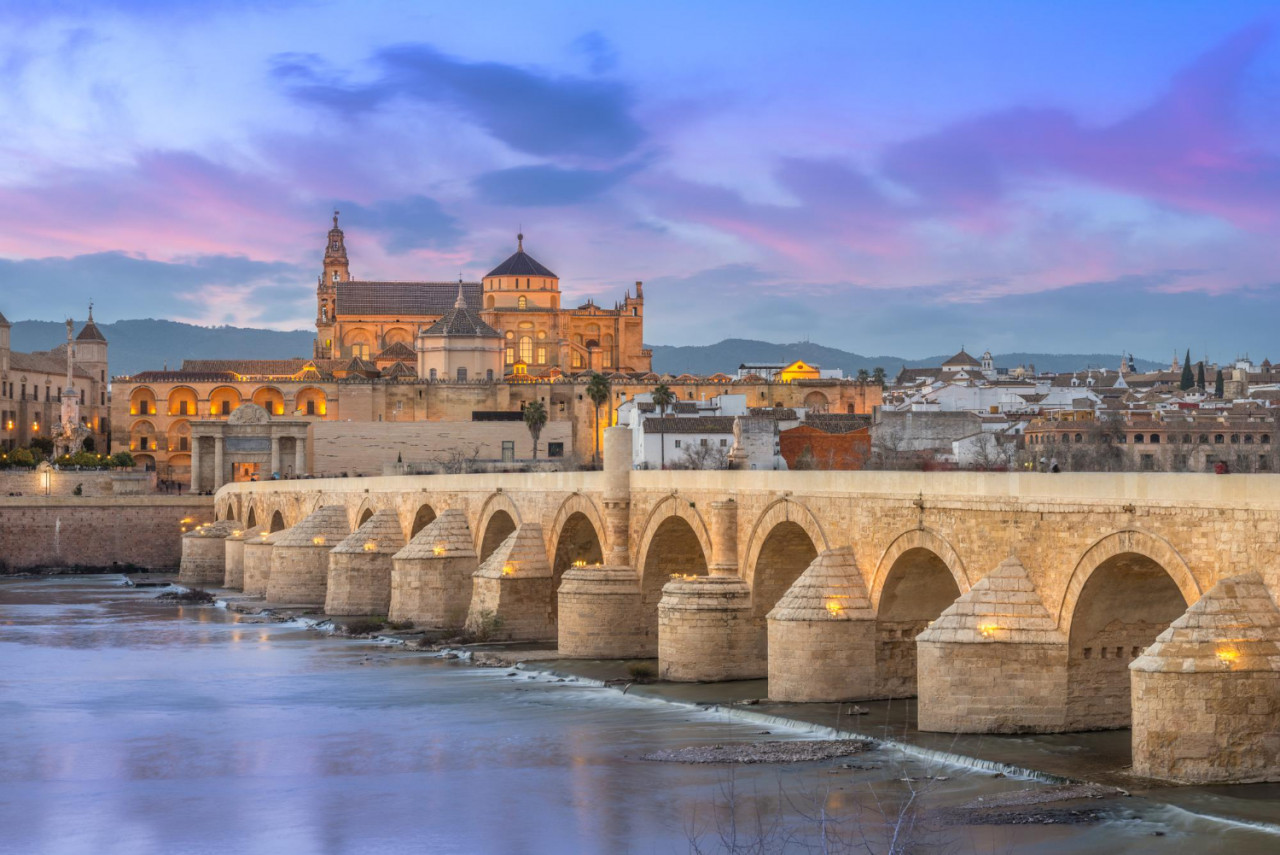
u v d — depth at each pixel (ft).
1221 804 150.71
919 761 183.21
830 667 220.43
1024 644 185.88
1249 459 585.63
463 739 220.64
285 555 452.35
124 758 215.51
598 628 291.58
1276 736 153.89
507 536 371.56
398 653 322.96
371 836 169.89
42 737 231.91
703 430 631.97
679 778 187.01
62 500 612.29
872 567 219.82
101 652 334.24
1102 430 604.90
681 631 253.24
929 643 191.01
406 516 417.90
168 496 638.53
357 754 214.28
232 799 189.47
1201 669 154.40
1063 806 156.04
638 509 293.43
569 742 213.66
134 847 168.66
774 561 252.21
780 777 181.78
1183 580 162.81
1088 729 186.80
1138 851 142.31
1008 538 191.93
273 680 286.05
